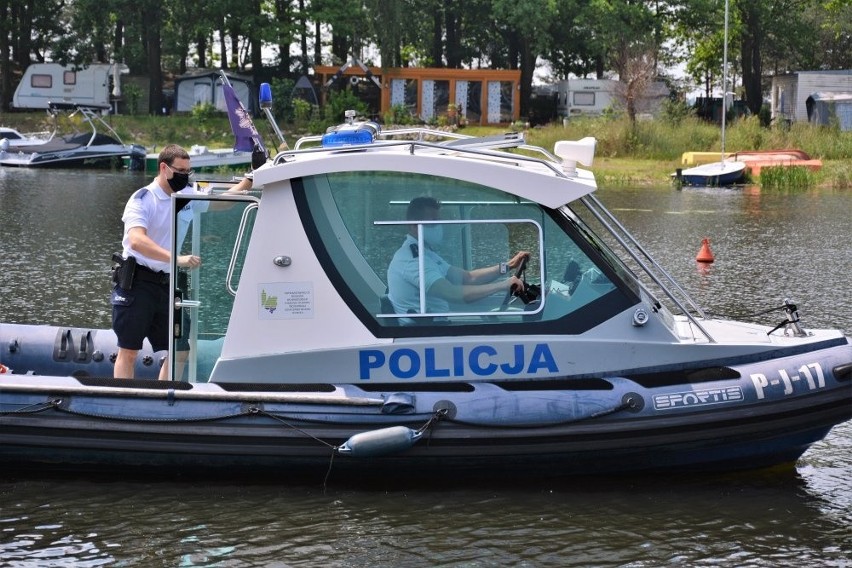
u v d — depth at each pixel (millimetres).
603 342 7938
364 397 7734
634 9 66750
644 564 6910
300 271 7867
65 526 7301
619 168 45656
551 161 8477
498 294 7914
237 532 7266
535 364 7914
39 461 7918
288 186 7852
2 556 6855
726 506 7855
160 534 7219
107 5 65062
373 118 61188
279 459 7824
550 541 7211
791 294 16453
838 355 8180
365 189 7855
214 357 8117
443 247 7906
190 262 7934
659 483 8203
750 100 68438
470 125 65562
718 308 15281
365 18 66688
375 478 8062
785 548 7188
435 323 7914
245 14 67812
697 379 7949
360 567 6805
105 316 14031
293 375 7918
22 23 68438
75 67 65562
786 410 7922
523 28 66938
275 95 62219
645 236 24031
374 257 7887
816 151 48719
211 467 7922
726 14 44688
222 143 58094
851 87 59594
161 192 8336
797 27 69812
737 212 30047
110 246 20953
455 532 7320
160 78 66500
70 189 35719
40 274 17297
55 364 9430
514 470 8016
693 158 45344
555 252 7914
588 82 65375
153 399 7734
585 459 7965
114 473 8031
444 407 7746
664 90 63094
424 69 65750
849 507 7895
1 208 28484
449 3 73188
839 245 22719
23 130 61188
